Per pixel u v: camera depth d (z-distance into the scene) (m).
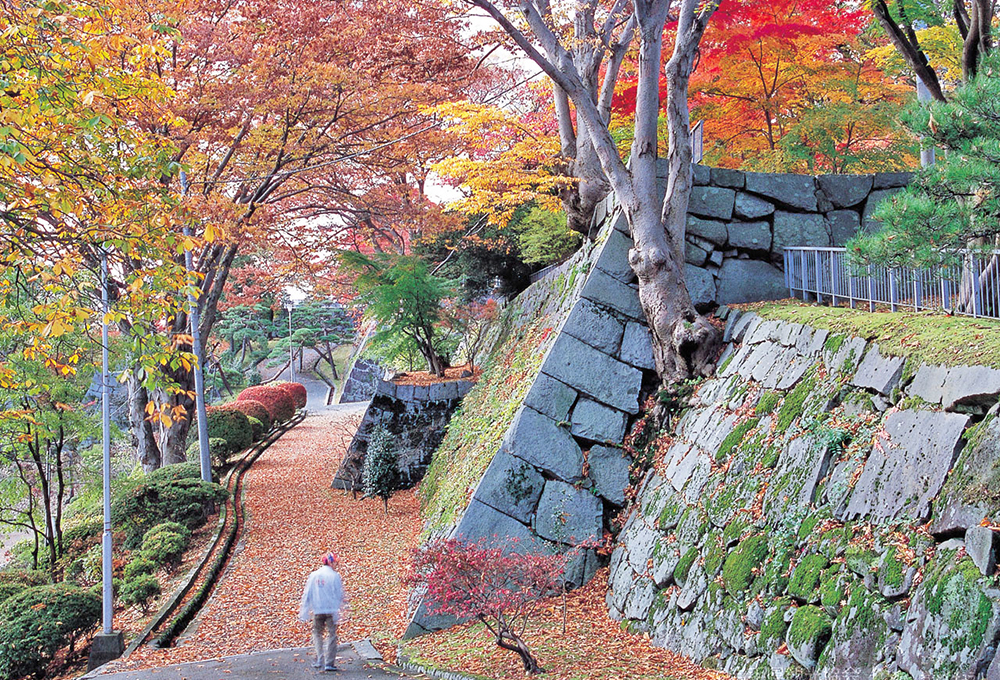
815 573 5.65
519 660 7.59
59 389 13.15
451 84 17.27
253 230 15.25
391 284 18.92
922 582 4.56
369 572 12.48
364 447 18.61
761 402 8.00
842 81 14.41
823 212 11.66
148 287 6.84
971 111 5.82
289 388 38.66
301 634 10.09
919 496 5.00
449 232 20.80
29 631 10.02
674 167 10.62
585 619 8.89
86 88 6.57
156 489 15.62
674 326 10.35
